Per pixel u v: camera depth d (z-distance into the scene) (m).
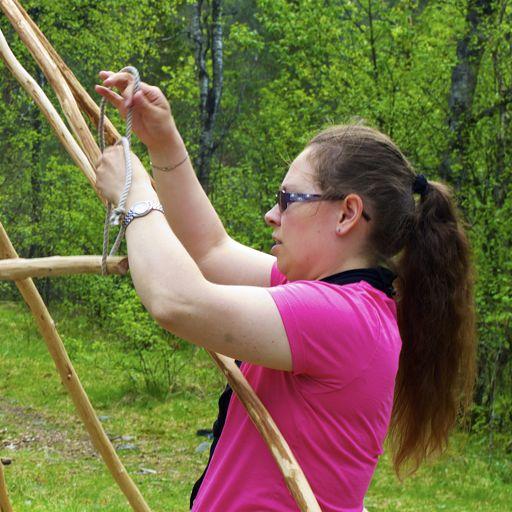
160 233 1.81
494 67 12.73
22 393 13.40
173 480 9.55
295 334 1.80
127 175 1.88
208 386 14.09
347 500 1.93
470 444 11.58
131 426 11.95
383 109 12.72
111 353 14.94
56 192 16.17
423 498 9.34
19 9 2.38
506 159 12.45
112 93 2.05
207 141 18.16
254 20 25.45
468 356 2.21
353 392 1.87
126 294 13.52
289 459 1.83
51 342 2.72
